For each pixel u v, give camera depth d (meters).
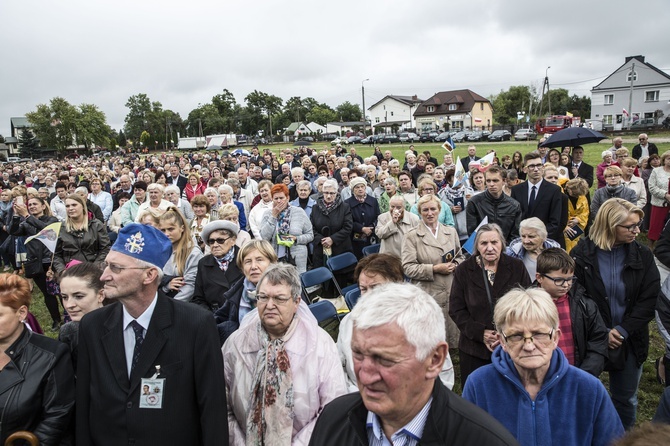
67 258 5.75
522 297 2.25
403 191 8.22
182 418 2.26
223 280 4.10
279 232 6.14
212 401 2.32
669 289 3.19
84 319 2.39
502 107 101.00
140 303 2.30
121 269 2.22
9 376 2.38
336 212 6.91
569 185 6.82
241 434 2.62
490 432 1.49
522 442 2.20
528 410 2.21
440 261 4.75
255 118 126.19
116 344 2.28
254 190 11.50
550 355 2.19
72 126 86.38
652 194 8.73
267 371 2.55
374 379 1.46
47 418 2.41
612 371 3.49
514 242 4.35
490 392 2.32
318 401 2.56
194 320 2.35
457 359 5.19
